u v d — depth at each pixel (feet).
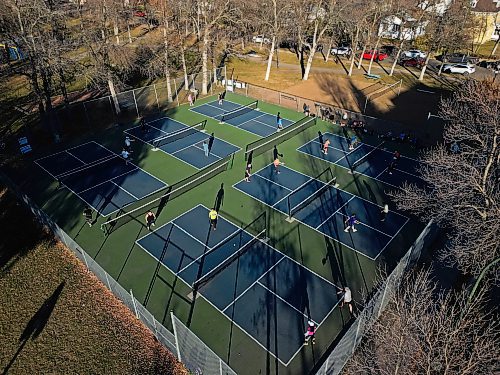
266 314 58.13
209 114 130.21
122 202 83.61
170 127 119.55
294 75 173.58
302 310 58.95
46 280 64.08
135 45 168.35
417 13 160.97
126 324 56.70
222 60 188.96
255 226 76.95
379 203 85.20
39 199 84.02
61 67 101.50
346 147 110.01
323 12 175.01
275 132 118.42
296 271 66.23
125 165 98.22
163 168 97.25
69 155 102.01
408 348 38.70
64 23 125.49
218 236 73.92
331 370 46.14
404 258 58.44
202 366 47.06
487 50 210.18
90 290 62.34
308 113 132.26
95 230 75.00
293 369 50.24
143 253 69.41
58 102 129.39
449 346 37.88
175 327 48.19
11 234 74.13
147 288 62.23
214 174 94.48
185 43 192.24
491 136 59.67
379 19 176.14
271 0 162.81
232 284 63.31
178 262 67.62
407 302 53.06
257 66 186.39
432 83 163.12
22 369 50.72
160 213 79.97
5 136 109.50
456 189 55.06
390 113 132.87
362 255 70.08
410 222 79.10
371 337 52.11
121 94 131.34
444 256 58.18
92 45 119.03
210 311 58.44
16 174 93.25
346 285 63.62
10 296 61.05
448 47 164.14
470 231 53.11
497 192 55.98
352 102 142.72
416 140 109.40
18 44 98.63
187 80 153.89
